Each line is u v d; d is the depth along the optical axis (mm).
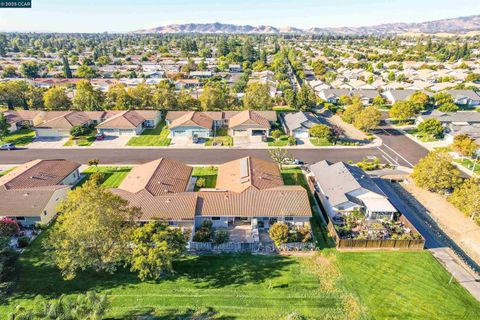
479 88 129125
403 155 71375
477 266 38250
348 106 102375
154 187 48031
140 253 32469
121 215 34875
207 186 56031
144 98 100500
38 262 37688
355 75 163875
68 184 56750
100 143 77250
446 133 80000
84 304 27219
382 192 50312
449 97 104938
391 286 34406
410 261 38250
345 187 49312
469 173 61438
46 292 33250
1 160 66875
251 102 99750
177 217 42438
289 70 193250
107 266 33750
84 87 100562
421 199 52938
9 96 98750
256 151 73062
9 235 39875
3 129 77625
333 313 31125
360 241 40125
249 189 47562
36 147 74438
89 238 32469
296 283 34719
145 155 70250
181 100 100438
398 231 43594
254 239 41344
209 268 36906
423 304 32188
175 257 35844
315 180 57156
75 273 34875
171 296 32844
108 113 92125
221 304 31953
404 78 152500
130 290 33562
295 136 82062
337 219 46312
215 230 44156
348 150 74062
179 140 79625
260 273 36219
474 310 31625
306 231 41531
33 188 48844
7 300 32250
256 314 30938
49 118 86938
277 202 45438
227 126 90938
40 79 153875
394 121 96062
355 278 35469
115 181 58125
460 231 44781
